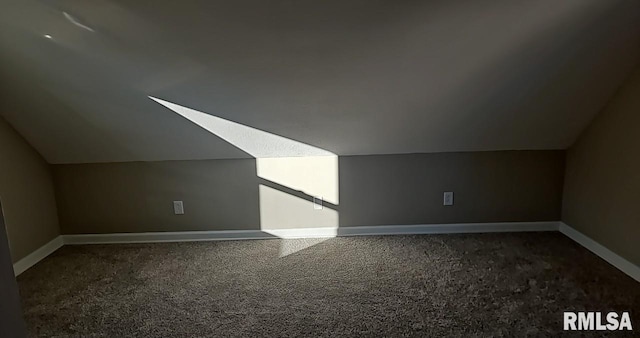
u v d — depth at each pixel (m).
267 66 2.44
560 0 2.05
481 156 3.55
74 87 2.66
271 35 2.18
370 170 3.60
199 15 2.04
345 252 3.36
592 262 3.06
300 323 2.41
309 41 2.24
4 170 3.02
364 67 2.48
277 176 3.60
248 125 3.09
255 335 2.31
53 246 3.55
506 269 2.99
